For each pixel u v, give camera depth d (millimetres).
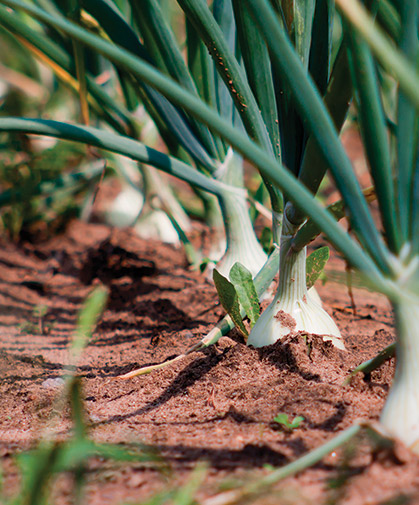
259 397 1492
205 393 1514
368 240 1396
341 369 1526
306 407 1463
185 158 1799
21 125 1533
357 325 1724
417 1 1394
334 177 1396
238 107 1564
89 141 1564
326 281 1764
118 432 1458
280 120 1513
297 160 1516
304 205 1382
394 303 1397
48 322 1789
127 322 1764
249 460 1407
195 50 1699
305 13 1499
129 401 1521
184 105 1392
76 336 1401
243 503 1354
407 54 1393
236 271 1588
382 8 1439
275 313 1555
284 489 1374
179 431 1452
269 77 1558
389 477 1377
